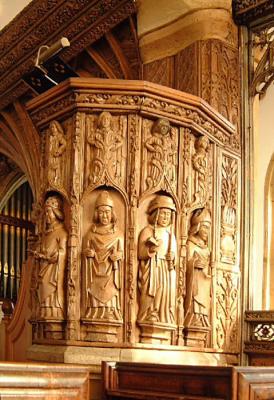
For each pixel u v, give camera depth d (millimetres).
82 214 3695
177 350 3689
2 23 6859
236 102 4699
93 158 3738
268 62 4668
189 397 2998
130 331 3566
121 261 3645
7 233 10875
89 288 3580
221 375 2967
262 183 4582
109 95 3756
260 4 4664
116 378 3373
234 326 4258
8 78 6594
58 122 3920
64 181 3793
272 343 4164
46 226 3764
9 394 2484
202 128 4020
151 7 5012
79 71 6199
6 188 9680
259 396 3008
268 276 4449
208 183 4090
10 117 6949
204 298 3895
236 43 4828
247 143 4625
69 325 3557
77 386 2766
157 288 3623
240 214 4488
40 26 6004
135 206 3693
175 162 3875
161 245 3676
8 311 7375
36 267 3828
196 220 3941
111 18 5453
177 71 4875
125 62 5598
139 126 3783
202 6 4691
